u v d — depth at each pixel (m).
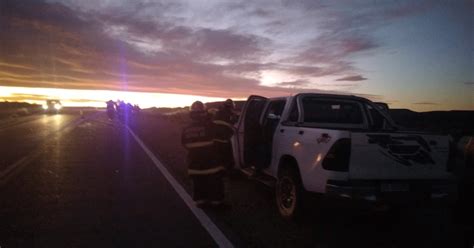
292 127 6.66
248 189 8.90
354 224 6.51
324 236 5.85
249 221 6.44
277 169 6.92
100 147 15.91
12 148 15.12
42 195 7.82
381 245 5.58
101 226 6.01
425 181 5.76
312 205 6.19
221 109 9.74
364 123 7.88
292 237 5.75
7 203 7.21
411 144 5.68
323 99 7.59
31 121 35.50
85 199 7.57
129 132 24.31
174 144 17.80
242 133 8.53
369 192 5.48
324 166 5.61
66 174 9.99
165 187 8.73
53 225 6.03
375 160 5.53
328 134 5.62
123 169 10.91
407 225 6.55
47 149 14.87
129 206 7.13
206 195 7.03
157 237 5.58
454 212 7.11
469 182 6.94
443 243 5.71
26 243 5.30
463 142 8.16
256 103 8.72
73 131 23.91
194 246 5.27
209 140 6.98
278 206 6.84
